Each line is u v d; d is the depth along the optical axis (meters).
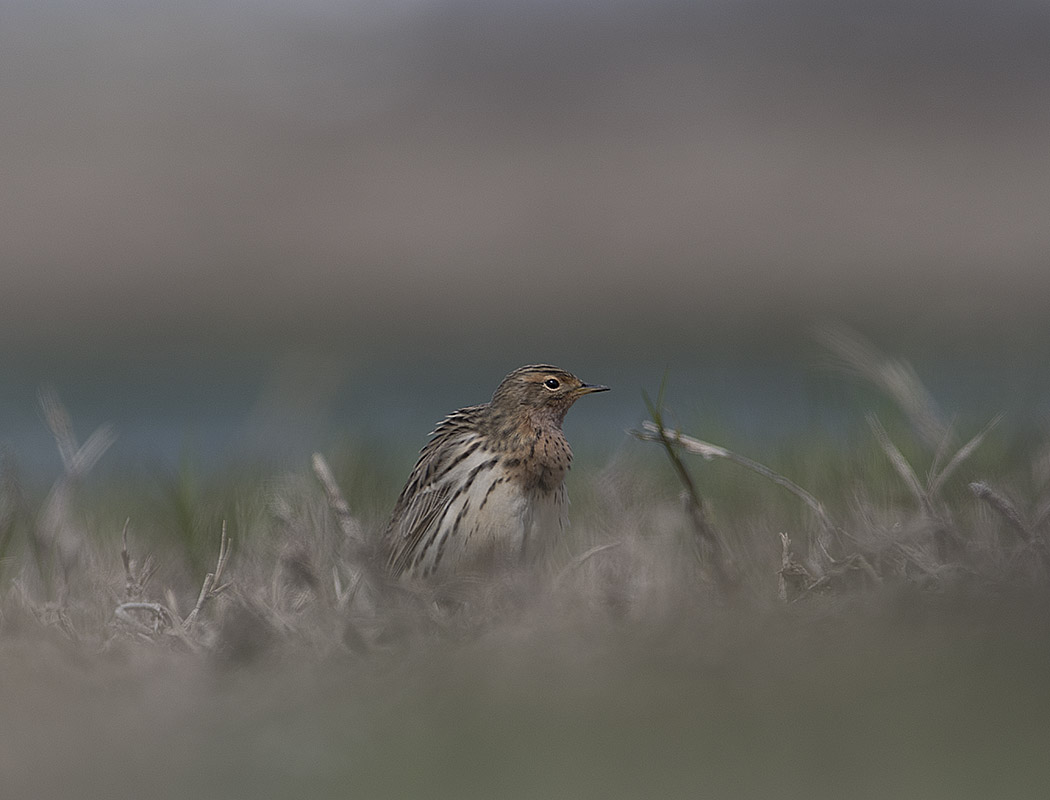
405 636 9.19
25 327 45.66
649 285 51.06
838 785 4.41
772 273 51.66
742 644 6.70
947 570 8.93
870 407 16.16
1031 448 13.73
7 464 15.38
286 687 7.09
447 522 12.56
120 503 17.27
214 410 30.80
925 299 47.19
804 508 13.05
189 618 10.08
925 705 5.08
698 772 4.70
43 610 10.88
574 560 11.05
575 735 5.24
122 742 6.05
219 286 50.78
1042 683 5.17
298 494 13.97
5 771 5.72
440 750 5.26
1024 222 56.56
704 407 19.78
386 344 43.88
